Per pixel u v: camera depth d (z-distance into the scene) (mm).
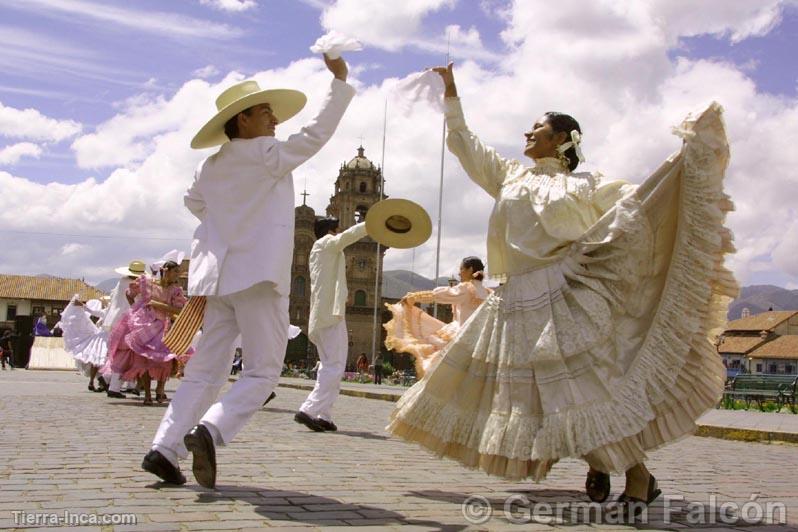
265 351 4730
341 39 4594
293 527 3756
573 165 5035
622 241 4477
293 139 4672
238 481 5016
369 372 58594
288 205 4840
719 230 4430
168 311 11758
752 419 12906
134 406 11156
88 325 15352
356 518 4027
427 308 64938
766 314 88750
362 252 97688
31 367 32531
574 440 4242
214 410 4539
